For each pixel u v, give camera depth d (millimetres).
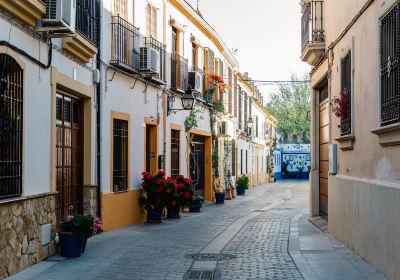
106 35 13555
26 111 8672
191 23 21812
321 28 14133
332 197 12820
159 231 13844
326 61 13820
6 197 7906
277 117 65562
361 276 8203
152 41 16922
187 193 17609
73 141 12023
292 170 65250
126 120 14984
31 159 8914
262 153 51219
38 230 9078
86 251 10383
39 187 9281
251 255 10242
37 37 9188
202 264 9273
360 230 9867
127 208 15047
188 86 19484
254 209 22016
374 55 8867
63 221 9750
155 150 17531
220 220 17109
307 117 19438
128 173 15102
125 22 14625
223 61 28297
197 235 13156
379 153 8641
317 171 16562
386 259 8070
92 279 7992
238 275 8391
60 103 11203
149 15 16859
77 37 10805
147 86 16625
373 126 8977
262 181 50781
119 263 9289
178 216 17578
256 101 43812
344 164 11633
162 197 15867
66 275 8188
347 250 10609
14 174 8258
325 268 8859
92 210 12680
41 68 9375
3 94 7918
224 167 28594
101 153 13203
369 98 9242
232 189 29859
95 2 12875
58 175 10969
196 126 21422
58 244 9984
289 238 12602
